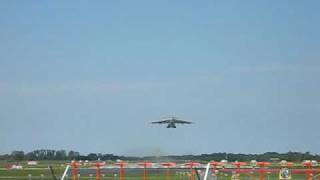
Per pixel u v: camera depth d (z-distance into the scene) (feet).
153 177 217.15
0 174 298.76
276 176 168.86
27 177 271.28
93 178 211.20
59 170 185.06
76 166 136.36
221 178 181.37
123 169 143.74
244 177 171.83
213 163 125.80
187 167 131.34
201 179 128.67
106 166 136.26
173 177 225.76
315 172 145.18
